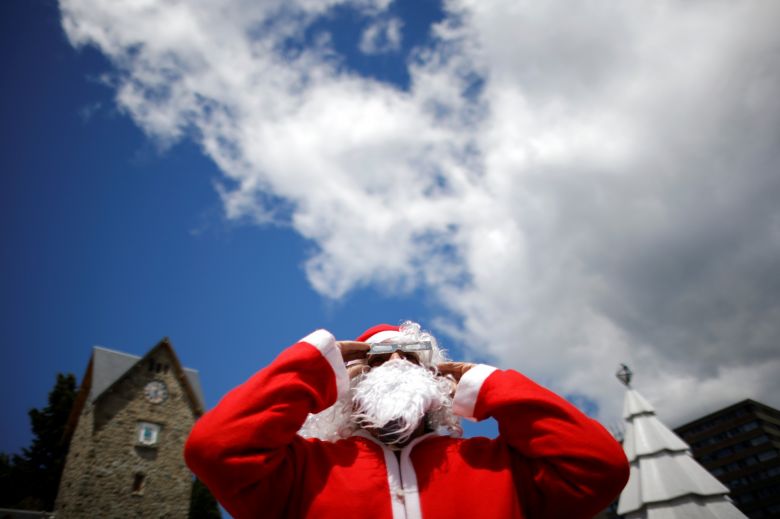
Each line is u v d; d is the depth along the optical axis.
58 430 38.81
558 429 1.62
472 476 1.64
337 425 1.95
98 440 26.14
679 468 5.96
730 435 64.56
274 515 1.60
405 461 1.70
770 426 63.22
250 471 1.48
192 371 34.84
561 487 1.59
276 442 1.53
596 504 1.57
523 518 1.58
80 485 24.66
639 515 6.00
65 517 24.52
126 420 27.56
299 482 1.63
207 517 37.84
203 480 1.54
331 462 1.69
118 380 28.47
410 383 1.81
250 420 1.52
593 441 1.59
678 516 5.56
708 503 5.58
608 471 1.54
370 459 1.70
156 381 29.81
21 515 25.22
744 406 64.56
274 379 1.64
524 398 1.69
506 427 1.73
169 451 28.09
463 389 1.83
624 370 7.36
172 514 26.44
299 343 1.80
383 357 2.10
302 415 1.62
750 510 60.50
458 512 1.53
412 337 2.21
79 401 31.20
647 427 6.61
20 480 35.78
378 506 1.54
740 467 62.72
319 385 1.73
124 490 25.62
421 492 1.59
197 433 1.52
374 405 1.77
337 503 1.54
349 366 2.09
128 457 26.55
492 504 1.55
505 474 1.65
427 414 1.93
